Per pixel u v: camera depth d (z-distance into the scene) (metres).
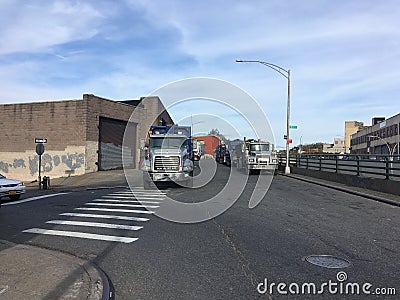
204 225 10.60
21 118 34.91
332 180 23.59
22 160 34.81
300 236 9.09
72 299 5.31
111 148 35.59
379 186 17.78
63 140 33.09
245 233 9.48
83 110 32.41
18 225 11.33
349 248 7.98
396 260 7.12
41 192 21.12
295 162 34.25
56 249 8.46
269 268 6.70
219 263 7.04
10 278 6.23
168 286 5.96
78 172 32.44
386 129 70.81
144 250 8.14
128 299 5.48
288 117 32.56
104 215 12.62
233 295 5.52
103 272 6.69
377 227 10.14
